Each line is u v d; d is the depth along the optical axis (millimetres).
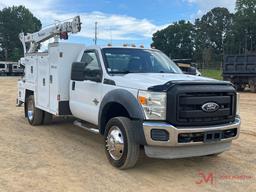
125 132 6262
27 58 10797
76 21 10562
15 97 19547
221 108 6266
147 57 7809
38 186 5637
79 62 7742
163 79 6426
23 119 11578
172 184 5926
